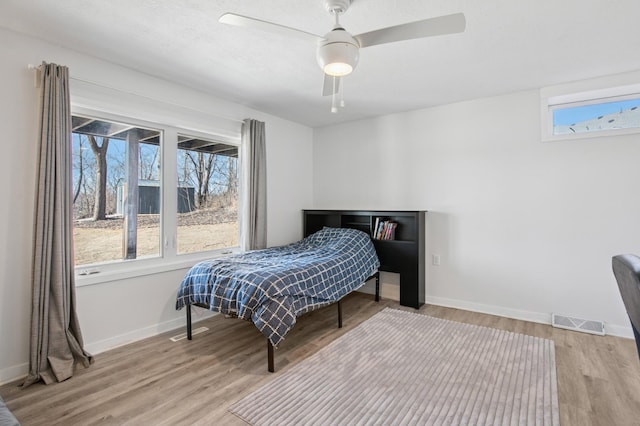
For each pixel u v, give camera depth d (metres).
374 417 1.71
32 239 2.16
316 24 2.03
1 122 2.08
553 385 2.00
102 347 2.54
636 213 2.75
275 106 3.74
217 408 1.81
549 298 3.11
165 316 2.98
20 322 2.15
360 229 4.18
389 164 4.08
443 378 2.09
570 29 2.08
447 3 1.82
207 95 3.30
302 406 1.81
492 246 3.40
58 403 1.86
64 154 2.24
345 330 2.95
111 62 2.57
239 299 2.27
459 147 3.59
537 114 3.16
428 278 3.79
